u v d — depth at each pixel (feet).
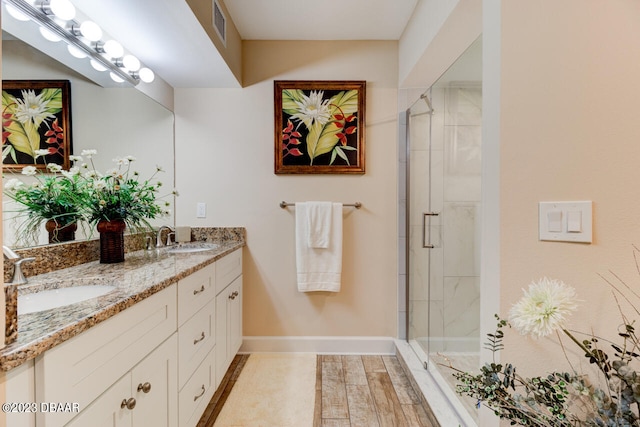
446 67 6.63
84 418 2.51
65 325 2.35
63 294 3.73
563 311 2.46
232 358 6.82
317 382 6.55
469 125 5.64
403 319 7.87
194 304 4.75
